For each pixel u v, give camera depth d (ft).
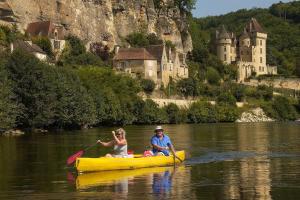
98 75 354.33
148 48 475.72
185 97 465.47
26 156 131.03
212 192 79.71
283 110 491.72
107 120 326.03
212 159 124.47
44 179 93.50
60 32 417.08
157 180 91.40
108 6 493.77
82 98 269.85
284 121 457.27
